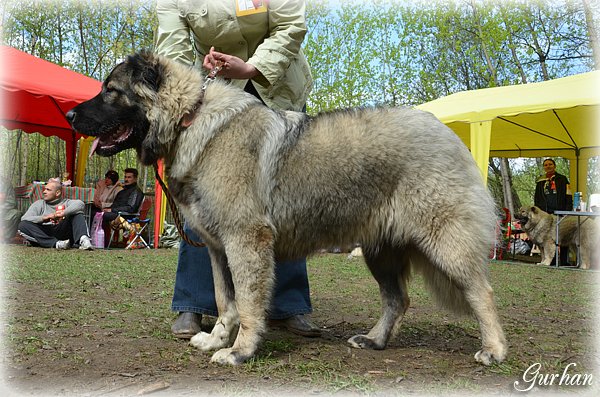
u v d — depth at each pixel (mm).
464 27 17359
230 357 2922
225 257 3285
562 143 13164
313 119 3260
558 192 11586
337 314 4652
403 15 19359
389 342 3559
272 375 2748
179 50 3699
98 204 11750
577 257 10086
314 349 3332
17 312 4234
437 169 3062
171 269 7512
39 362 2887
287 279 3785
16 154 20766
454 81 19016
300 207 3129
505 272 8664
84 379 2623
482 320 3051
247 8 3535
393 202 3143
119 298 5117
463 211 3043
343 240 3273
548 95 9125
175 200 3285
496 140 13695
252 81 3588
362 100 19953
